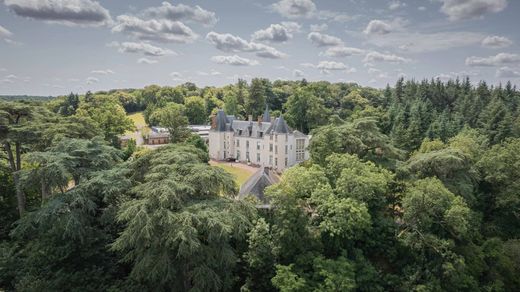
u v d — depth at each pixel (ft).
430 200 110.63
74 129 132.05
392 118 309.22
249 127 286.05
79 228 89.61
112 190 94.32
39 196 143.43
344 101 440.04
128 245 90.27
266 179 134.92
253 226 98.53
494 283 111.75
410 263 111.65
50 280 85.61
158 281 91.04
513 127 258.16
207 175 89.10
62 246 90.27
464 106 331.77
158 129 398.83
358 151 144.97
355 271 101.71
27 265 91.97
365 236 112.98
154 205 83.46
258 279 101.14
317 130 158.61
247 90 440.86
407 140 244.83
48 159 96.78
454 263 102.78
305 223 100.12
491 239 125.08
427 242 106.83
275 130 258.37
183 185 85.35
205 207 85.87
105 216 97.25
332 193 107.34
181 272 91.56
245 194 127.85
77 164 105.91
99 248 95.61
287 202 99.55
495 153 160.45
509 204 147.13
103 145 116.88
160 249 84.89
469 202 136.46
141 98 586.45
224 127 292.40
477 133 246.68
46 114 139.95
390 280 105.91
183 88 595.47
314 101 340.80
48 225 91.15
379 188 112.88
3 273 92.63
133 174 109.19
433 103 383.65
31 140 123.85
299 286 87.30
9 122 127.65
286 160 258.37
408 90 403.75
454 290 103.96
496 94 370.53
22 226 92.17
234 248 107.55
